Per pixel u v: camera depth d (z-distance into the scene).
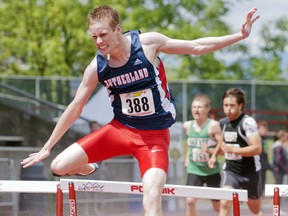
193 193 11.58
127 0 50.53
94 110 32.72
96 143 10.91
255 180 16.56
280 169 29.95
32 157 10.84
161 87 10.75
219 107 36.50
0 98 34.09
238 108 16.25
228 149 15.99
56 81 35.00
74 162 10.85
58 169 10.85
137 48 10.51
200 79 56.03
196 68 56.31
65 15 49.31
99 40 10.24
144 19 50.41
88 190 11.49
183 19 52.78
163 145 10.84
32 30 49.81
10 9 49.66
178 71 55.69
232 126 16.36
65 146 30.78
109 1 49.00
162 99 10.78
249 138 16.08
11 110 33.94
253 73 60.97
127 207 16.14
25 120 33.75
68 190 11.48
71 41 49.94
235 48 59.94
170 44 10.70
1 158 24.33
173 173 26.83
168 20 51.97
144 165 10.73
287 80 62.47
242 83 36.97
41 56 50.41
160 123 10.83
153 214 10.23
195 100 18.83
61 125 10.80
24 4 49.34
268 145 35.22
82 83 10.80
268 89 37.28
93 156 10.95
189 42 10.77
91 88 10.77
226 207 15.30
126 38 10.53
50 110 33.62
